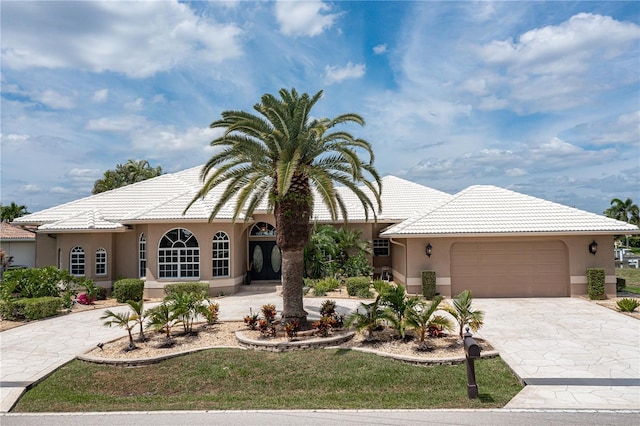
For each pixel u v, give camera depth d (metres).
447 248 19.95
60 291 20.14
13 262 35.78
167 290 20.30
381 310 12.85
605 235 19.56
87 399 9.59
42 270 19.14
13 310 16.69
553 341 12.70
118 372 11.16
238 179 14.22
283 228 13.63
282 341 12.51
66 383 10.50
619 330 13.92
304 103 13.48
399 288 12.74
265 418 8.15
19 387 9.97
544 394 8.98
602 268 19.38
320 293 20.83
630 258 41.09
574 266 19.67
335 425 7.75
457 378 10.21
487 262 20.12
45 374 10.80
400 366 10.93
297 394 9.84
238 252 23.06
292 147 13.29
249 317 13.88
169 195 25.48
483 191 22.45
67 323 16.20
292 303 13.71
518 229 19.23
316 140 13.64
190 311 14.24
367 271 23.69
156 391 10.19
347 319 12.90
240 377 10.71
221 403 9.19
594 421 7.68
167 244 21.58
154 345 12.88
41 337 14.21
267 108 12.80
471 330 13.84
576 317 15.79
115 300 20.88
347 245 24.05
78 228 21.95
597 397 8.78
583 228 19.06
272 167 13.86
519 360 11.03
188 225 21.58
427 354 11.51
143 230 22.75
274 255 25.14
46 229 21.91
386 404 8.91
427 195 27.95
